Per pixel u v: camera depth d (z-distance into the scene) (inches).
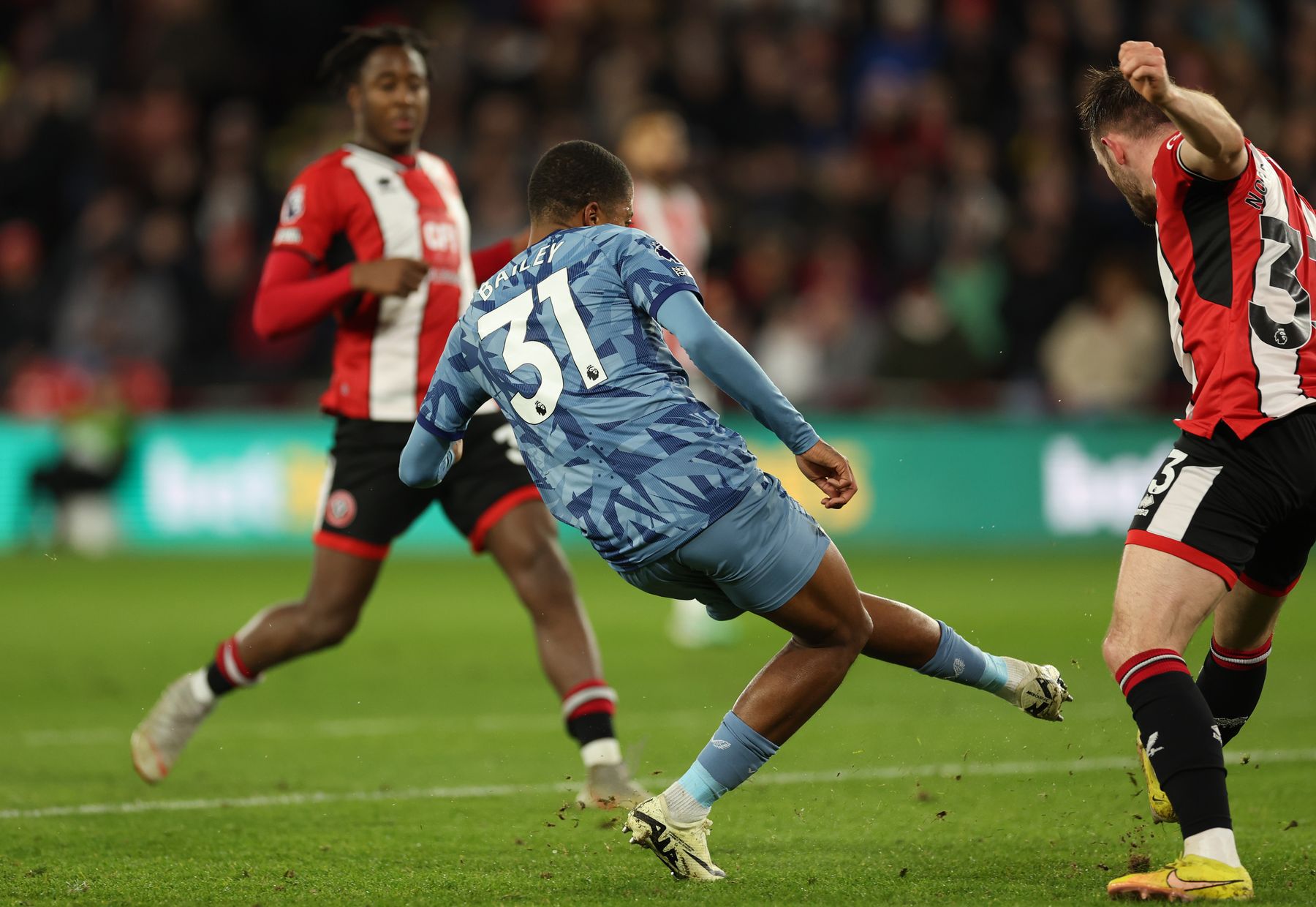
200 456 2052.2
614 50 2477.9
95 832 664.4
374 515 765.3
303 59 2650.1
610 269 543.2
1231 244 544.7
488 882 569.6
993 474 2075.5
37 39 2620.6
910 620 591.5
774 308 2217.0
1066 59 2571.4
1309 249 554.9
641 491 533.0
